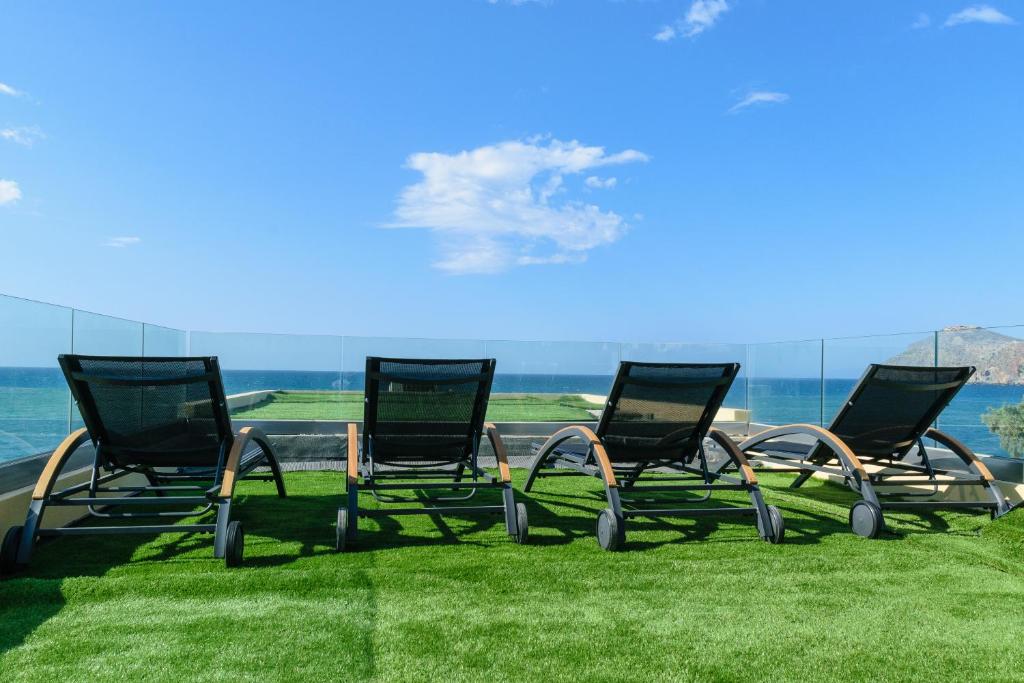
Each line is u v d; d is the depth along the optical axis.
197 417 4.12
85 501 3.57
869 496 4.46
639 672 2.26
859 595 3.15
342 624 2.65
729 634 2.62
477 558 3.77
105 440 4.04
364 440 4.71
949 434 6.16
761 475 7.58
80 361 3.68
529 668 2.28
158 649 2.38
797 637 2.60
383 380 4.34
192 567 3.50
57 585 3.04
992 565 3.71
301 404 9.28
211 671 2.20
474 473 4.58
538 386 9.80
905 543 4.24
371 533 4.42
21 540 3.40
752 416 9.98
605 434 4.78
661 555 3.89
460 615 2.80
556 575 3.43
